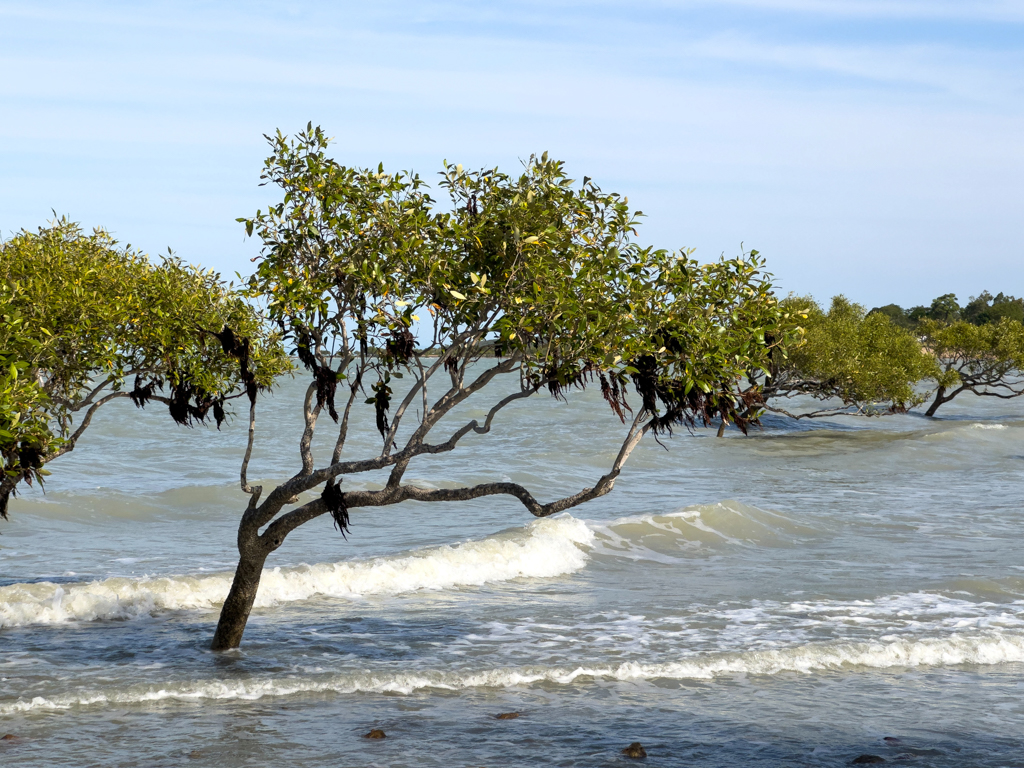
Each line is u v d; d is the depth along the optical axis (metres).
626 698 9.82
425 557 16.52
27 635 12.46
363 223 9.28
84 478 28.67
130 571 16.77
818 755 8.18
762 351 9.08
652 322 8.88
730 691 10.09
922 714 9.34
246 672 10.72
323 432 43.41
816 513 23.28
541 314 8.89
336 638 12.38
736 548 19.33
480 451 36.75
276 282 9.30
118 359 11.00
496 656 11.48
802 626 12.98
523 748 8.34
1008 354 56.84
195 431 43.19
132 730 8.74
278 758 8.07
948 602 14.38
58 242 10.91
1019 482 30.05
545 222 8.78
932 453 37.38
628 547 19.25
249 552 11.02
